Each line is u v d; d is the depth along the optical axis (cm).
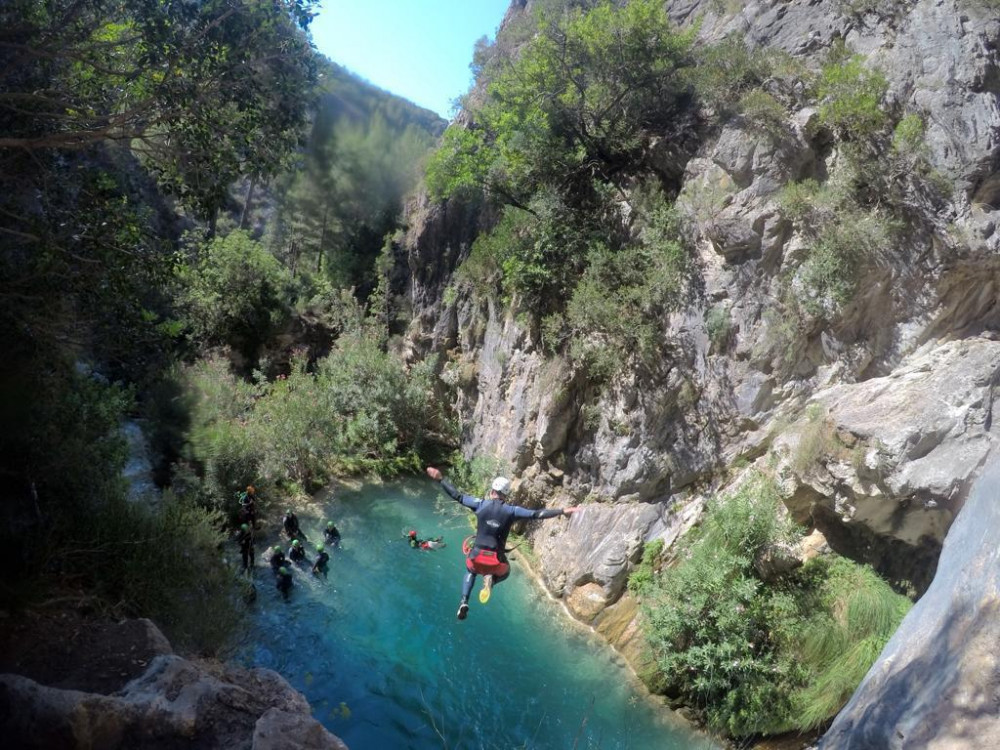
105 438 1178
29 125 817
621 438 1469
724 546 1142
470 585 688
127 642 808
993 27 1295
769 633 1086
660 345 1425
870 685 564
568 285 1612
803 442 1160
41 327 840
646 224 1500
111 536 968
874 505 1080
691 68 1561
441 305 2327
